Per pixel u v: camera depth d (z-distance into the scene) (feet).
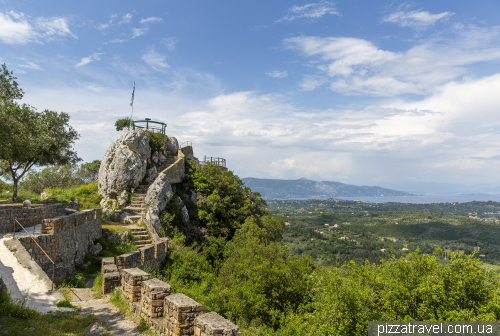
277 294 59.36
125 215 79.92
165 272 58.03
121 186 90.27
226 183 123.54
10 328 25.55
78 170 154.40
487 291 37.19
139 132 100.01
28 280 36.55
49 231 43.80
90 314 31.65
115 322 30.35
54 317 29.66
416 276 41.11
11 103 66.03
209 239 96.43
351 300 39.50
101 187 94.12
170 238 77.87
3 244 40.52
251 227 98.89
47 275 39.96
